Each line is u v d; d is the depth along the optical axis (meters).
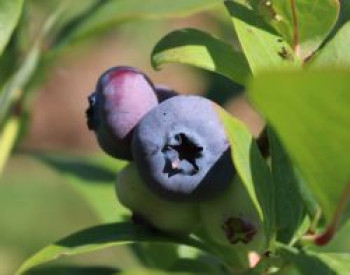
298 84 0.17
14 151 0.32
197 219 0.23
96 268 0.25
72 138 1.09
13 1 0.24
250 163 0.22
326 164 0.19
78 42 0.30
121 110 0.23
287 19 0.24
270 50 0.23
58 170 0.31
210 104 0.22
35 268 0.25
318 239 0.22
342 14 0.25
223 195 0.23
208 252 0.23
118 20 0.28
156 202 0.23
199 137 0.22
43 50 0.30
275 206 0.23
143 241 0.23
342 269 0.22
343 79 0.17
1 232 0.70
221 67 0.23
